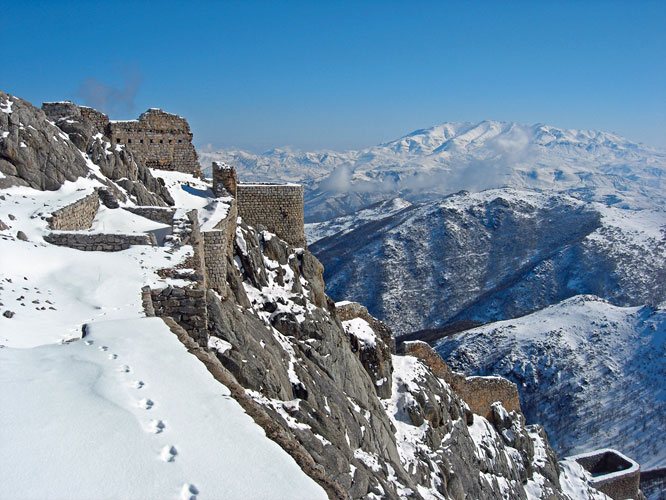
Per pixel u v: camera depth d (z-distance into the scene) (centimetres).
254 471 736
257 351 2145
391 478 2477
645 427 10706
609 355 13012
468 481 3600
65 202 2145
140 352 1082
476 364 13425
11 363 977
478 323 16988
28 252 1672
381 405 3356
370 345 3656
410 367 3969
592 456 6538
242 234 3164
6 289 1427
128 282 1593
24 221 1917
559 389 12244
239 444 801
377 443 2825
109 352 1062
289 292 3142
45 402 830
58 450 711
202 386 980
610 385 12100
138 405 864
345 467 1938
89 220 2342
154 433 786
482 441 4247
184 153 3869
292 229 3797
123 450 730
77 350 1071
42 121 2491
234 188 3591
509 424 4859
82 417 795
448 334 15500
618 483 5900
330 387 2628
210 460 746
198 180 3778
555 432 11231
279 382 2133
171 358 1078
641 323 13812
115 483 664
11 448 703
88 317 1357
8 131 2298
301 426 1892
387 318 18788
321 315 3105
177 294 1570
